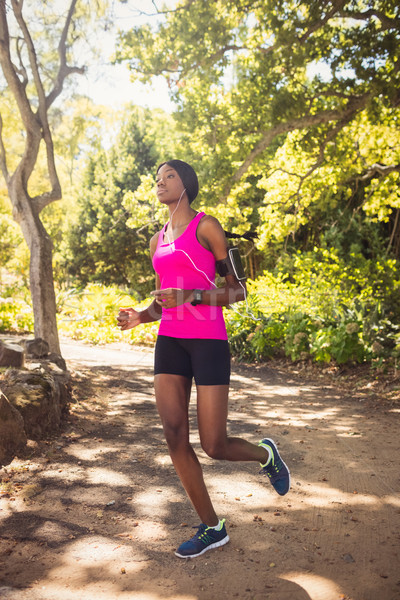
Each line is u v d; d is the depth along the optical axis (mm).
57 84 8039
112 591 2273
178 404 2559
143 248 26578
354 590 2303
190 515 3072
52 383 4727
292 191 13883
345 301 9938
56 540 2713
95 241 26750
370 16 9172
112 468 3812
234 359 10227
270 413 5812
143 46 10758
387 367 7676
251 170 13109
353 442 4656
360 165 13094
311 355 9141
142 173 26812
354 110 10164
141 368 8336
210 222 2600
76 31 8070
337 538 2803
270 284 12719
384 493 3463
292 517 3072
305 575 2428
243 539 2785
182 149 12828
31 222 7441
